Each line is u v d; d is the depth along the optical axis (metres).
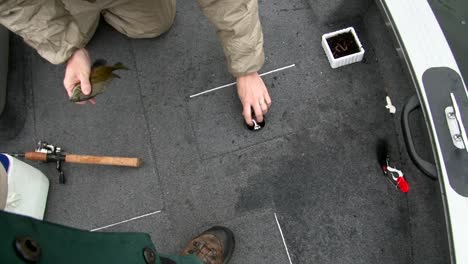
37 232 0.72
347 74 2.03
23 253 0.65
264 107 1.84
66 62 1.68
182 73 2.09
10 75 2.12
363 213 1.84
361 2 1.97
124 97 2.08
